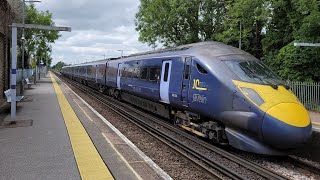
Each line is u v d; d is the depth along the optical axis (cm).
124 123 1401
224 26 3444
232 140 952
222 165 820
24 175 649
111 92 2631
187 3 3653
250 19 2944
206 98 1040
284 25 2866
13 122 1205
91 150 842
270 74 1002
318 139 1059
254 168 826
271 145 881
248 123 886
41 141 930
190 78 1145
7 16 1955
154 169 715
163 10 3750
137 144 1035
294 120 854
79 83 4669
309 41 2212
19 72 2820
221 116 974
